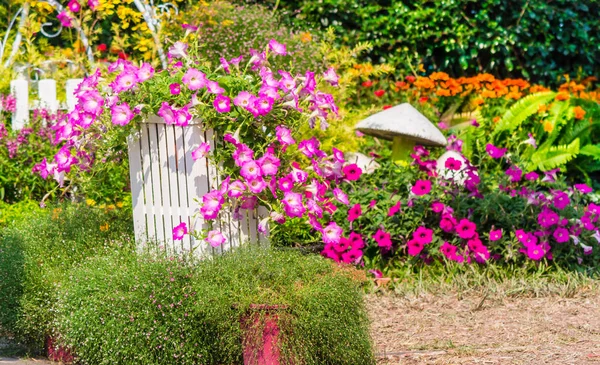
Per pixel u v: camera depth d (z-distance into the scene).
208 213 4.26
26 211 7.18
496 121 9.52
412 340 5.14
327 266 4.29
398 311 5.83
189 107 4.34
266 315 3.96
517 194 7.24
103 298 4.21
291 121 4.46
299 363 3.93
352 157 7.96
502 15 11.19
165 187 4.61
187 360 4.08
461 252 6.64
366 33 10.91
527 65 11.34
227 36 8.49
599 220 7.02
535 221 6.93
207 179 4.46
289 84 4.34
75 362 4.63
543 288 6.30
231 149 4.38
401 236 6.74
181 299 4.11
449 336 5.23
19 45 8.79
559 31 11.27
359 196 6.90
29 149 7.58
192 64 4.61
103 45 8.99
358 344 4.12
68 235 5.10
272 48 4.64
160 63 8.42
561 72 11.44
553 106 9.38
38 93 8.28
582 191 7.20
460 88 9.98
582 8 11.37
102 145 4.84
